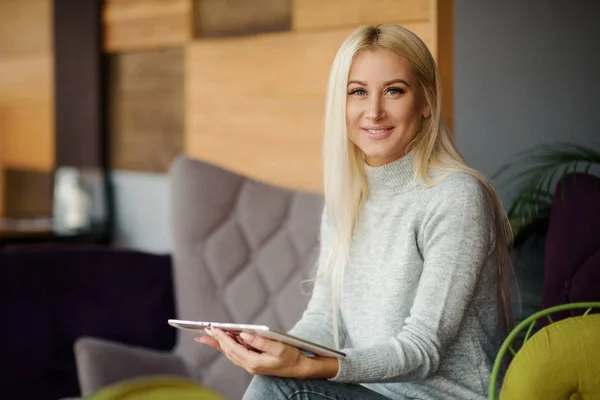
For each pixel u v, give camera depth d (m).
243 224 2.87
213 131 3.55
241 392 2.76
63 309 2.92
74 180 4.02
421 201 2.07
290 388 1.92
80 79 4.07
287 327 2.74
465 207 2.00
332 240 2.24
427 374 1.95
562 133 2.82
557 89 2.82
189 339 2.85
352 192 2.18
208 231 2.88
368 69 2.08
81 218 3.99
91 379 2.63
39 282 2.91
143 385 1.66
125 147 4.01
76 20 4.05
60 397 2.90
